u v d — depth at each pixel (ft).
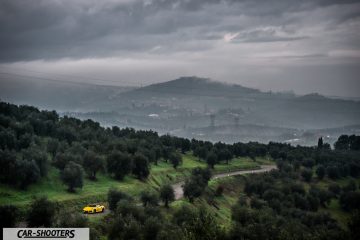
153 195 452.76
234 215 453.17
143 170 601.21
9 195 422.41
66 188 487.20
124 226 314.96
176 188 623.77
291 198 616.80
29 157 490.49
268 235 349.41
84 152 588.91
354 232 270.67
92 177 558.15
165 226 334.65
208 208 540.93
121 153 581.12
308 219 529.04
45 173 491.72
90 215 388.98
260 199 622.95
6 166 450.71
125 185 548.31
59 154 538.06
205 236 221.87
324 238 302.45
